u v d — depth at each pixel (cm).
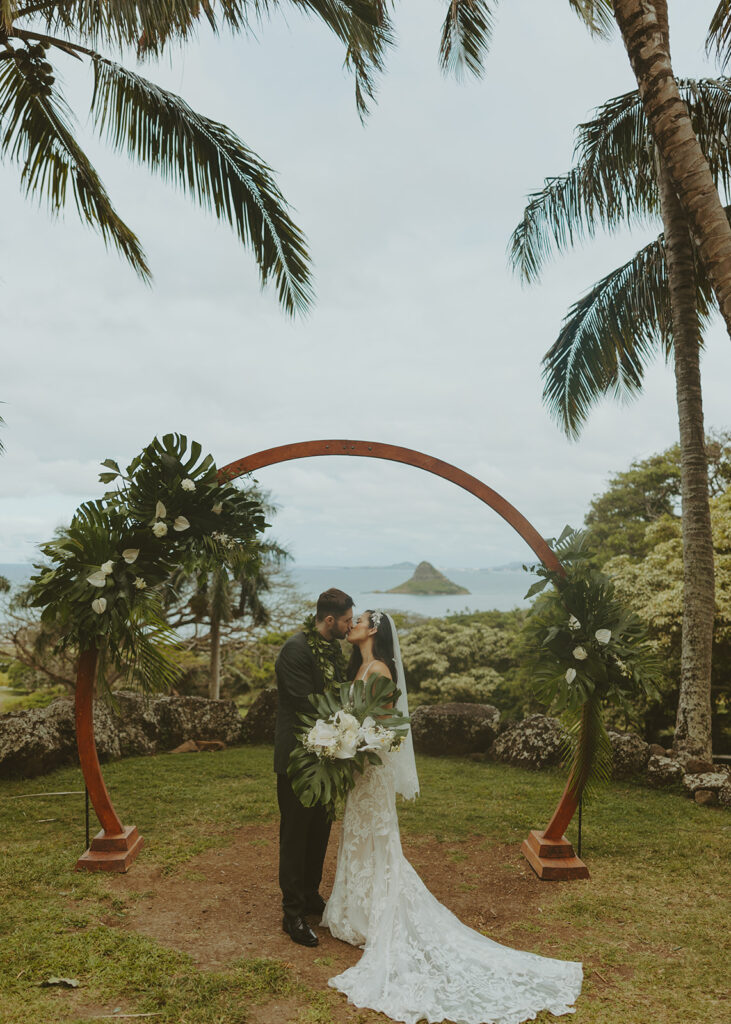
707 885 416
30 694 1853
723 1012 274
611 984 296
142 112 668
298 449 441
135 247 758
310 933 331
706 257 382
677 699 991
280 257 744
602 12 659
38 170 703
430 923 325
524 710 1323
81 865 411
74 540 412
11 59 621
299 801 343
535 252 859
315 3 636
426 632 1590
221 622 1499
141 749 755
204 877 411
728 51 529
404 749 386
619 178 785
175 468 422
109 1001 268
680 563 938
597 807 577
